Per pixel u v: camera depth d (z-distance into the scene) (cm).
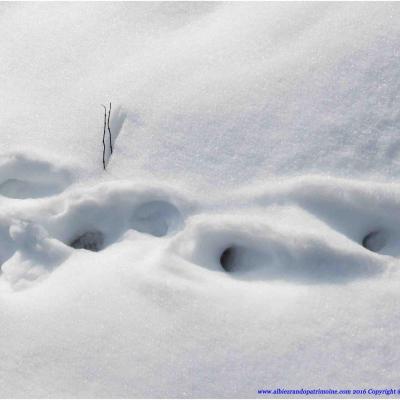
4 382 186
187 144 240
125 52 279
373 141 229
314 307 195
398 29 247
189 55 267
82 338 192
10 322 199
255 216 219
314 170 227
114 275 206
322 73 245
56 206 234
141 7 293
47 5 311
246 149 235
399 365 182
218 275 209
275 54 256
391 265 202
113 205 231
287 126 236
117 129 255
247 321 193
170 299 198
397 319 190
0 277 220
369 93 237
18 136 256
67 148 250
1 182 252
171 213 229
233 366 185
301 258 208
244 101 245
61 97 268
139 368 186
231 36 270
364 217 220
